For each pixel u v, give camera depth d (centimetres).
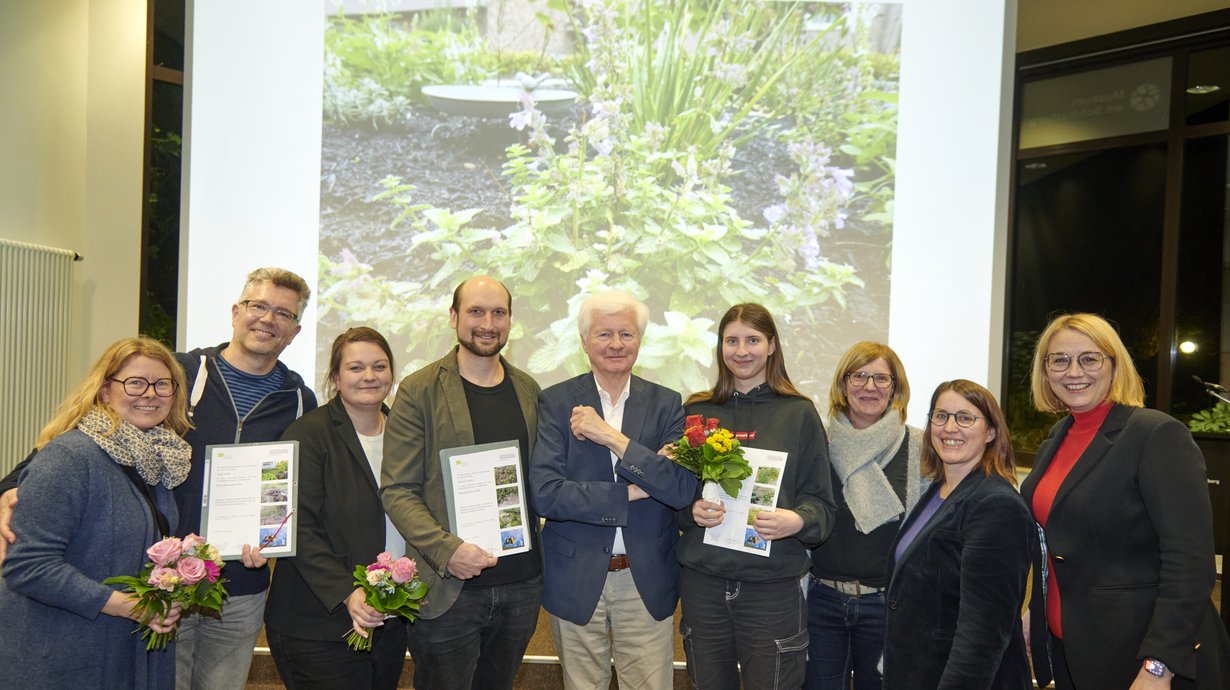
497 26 403
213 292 387
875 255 415
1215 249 600
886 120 415
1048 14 634
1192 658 206
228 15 389
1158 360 614
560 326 405
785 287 413
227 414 257
